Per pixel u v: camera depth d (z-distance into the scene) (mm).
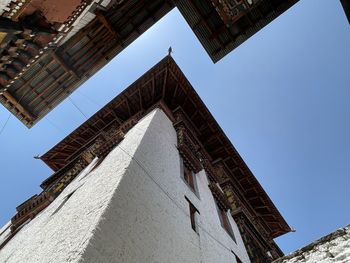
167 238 6523
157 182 8039
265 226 22734
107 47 11305
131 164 7312
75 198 7641
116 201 5660
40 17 6820
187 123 16500
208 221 10367
